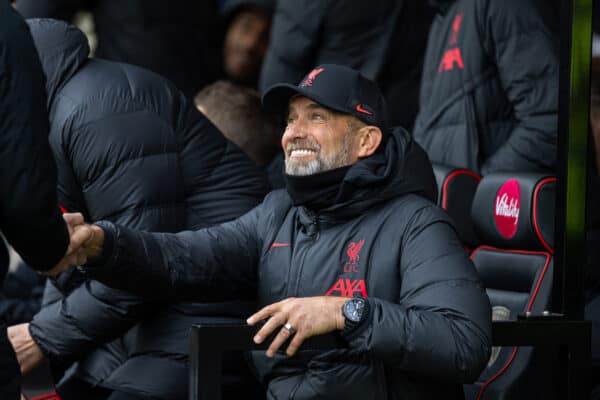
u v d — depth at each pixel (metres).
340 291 7.98
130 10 16.75
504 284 9.99
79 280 9.69
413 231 7.91
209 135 9.99
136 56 16.91
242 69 17.77
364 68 15.07
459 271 7.64
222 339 7.04
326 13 14.88
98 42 17.06
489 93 12.49
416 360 7.18
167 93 9.67
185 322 9.38
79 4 16.61
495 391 9.35
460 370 7.24
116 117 9.12
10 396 6.39
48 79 9.11
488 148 12.53
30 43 6.39
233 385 9.78
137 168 9.12
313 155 8.17
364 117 8.21
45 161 6.33
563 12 8.60
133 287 8.31
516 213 9.75
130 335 9.63
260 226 8.75
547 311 8.64
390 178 8.12
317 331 7.16
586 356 8.17
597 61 9.09
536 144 11.91
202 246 8.55
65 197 9.37
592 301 10.45
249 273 8.79
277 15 15.52
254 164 10.41
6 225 6.35
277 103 8.55
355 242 8.06
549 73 11.97
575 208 8.53
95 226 7.95
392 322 7.16
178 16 17.17
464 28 12.59
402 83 15.20
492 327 7.85
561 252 8.51
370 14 14.88
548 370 9.30
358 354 7.71
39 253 6.58
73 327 9.30
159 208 9.26
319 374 7.83
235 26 17.73
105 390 10.10
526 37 12.08
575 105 8.53
